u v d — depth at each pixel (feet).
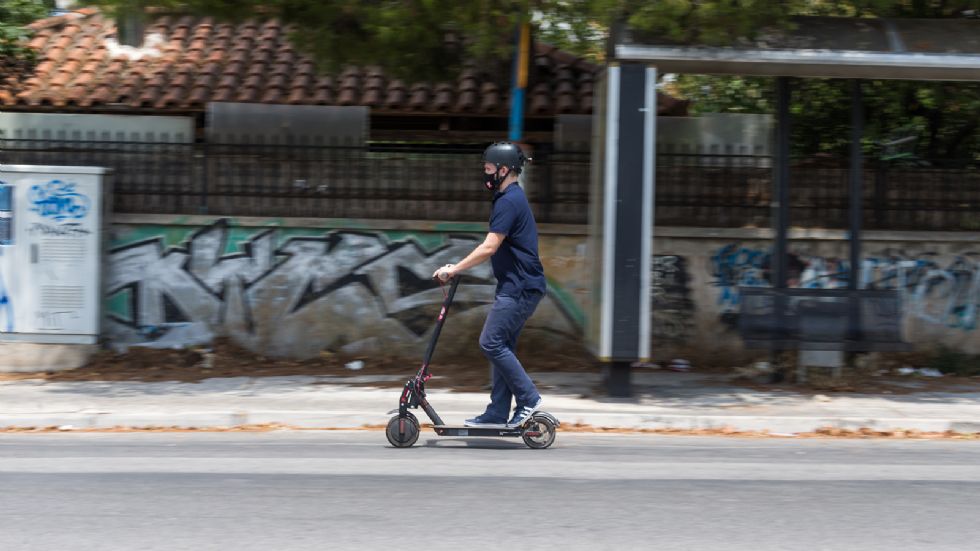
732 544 32.40
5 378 68.64
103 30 93.71
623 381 61.52
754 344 64.95
